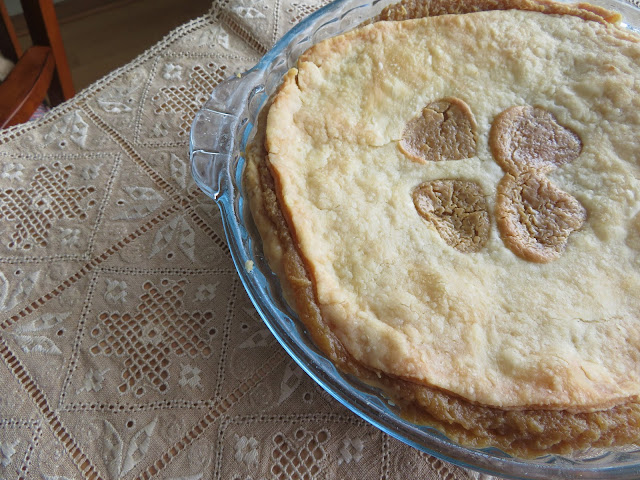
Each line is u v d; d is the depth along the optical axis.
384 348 0.26
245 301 0.31
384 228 0.29
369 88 0.32
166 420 0.28
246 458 0.27
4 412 0.28
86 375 0.29
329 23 0.35
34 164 0.35
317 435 0.27
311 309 0.27
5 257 0.32
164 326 0.30
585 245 0.28
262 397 0.28
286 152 0.30
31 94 0.44
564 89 0.32
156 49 0.40
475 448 0.25
